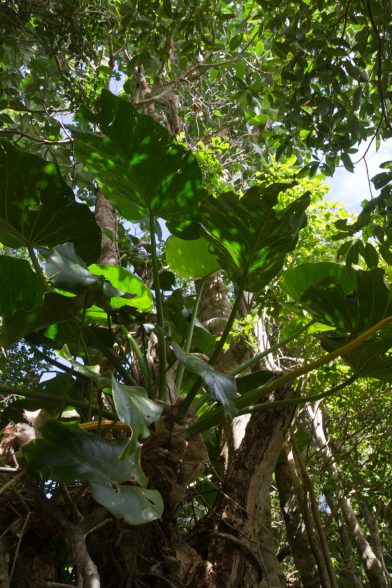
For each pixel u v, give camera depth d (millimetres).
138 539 1932
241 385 2736
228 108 6836
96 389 2543
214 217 2260
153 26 3986
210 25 4094
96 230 2330
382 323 2096
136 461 1729
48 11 4855
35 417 1700
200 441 2072
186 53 4141
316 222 4598
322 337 2473
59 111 5129
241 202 2168
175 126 6148
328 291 2373
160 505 1650
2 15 4543
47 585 1507
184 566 1935
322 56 3330
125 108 2162
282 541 4668
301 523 3115
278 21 3453
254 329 3955
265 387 2131
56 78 5305
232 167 6461
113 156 2266
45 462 1587
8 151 2082
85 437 1707
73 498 1911
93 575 1406
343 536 4871
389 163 3078
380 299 2299
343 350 2104
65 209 2232
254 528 2113
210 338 2979
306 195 2178
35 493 1613
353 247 2742
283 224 2215
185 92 7055
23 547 1822
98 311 2721
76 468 1599
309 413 4855
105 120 2193
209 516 2191
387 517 4602
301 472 2816
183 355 1893
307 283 2850
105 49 6109
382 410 4219
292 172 4742
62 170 5648
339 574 5066
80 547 1501
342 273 2818
